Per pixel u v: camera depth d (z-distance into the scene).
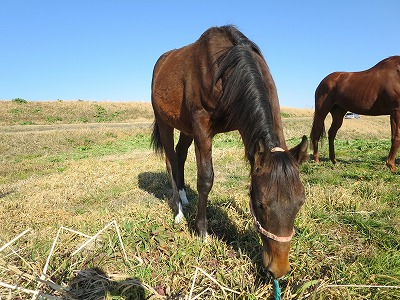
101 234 3.62
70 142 16.11
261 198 2.18
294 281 2.74
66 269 2.97
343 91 7.06
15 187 6.55
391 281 2.68
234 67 3.01
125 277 2.83
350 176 5.97
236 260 3.02
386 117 35.81
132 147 14.36
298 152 2.35
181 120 4.02
